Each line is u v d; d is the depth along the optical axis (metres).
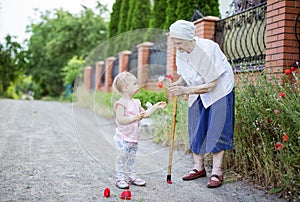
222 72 3.23
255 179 3.44
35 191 3.11
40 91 26.19
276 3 4.30
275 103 3.26
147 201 2.93
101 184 3.37
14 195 2.98
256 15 5.18
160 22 9.09
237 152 3.67
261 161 3.39
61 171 3.78
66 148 4.94
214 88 3.27
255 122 3.42
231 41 5.75
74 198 2.95
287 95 3.27
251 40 5.15
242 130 3.56
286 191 3.03
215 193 3.15
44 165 4.00
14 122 7.55
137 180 3.35
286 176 2.94
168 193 3.14
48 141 5.45
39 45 24.28
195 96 3.45
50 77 24.08
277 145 2.86
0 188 3.16
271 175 3.17
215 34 6.27
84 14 22.66
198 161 3.62
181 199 2.99
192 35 3.21
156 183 3.43
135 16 11.37
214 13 7.40
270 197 3.02
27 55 23.97
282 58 4.18
